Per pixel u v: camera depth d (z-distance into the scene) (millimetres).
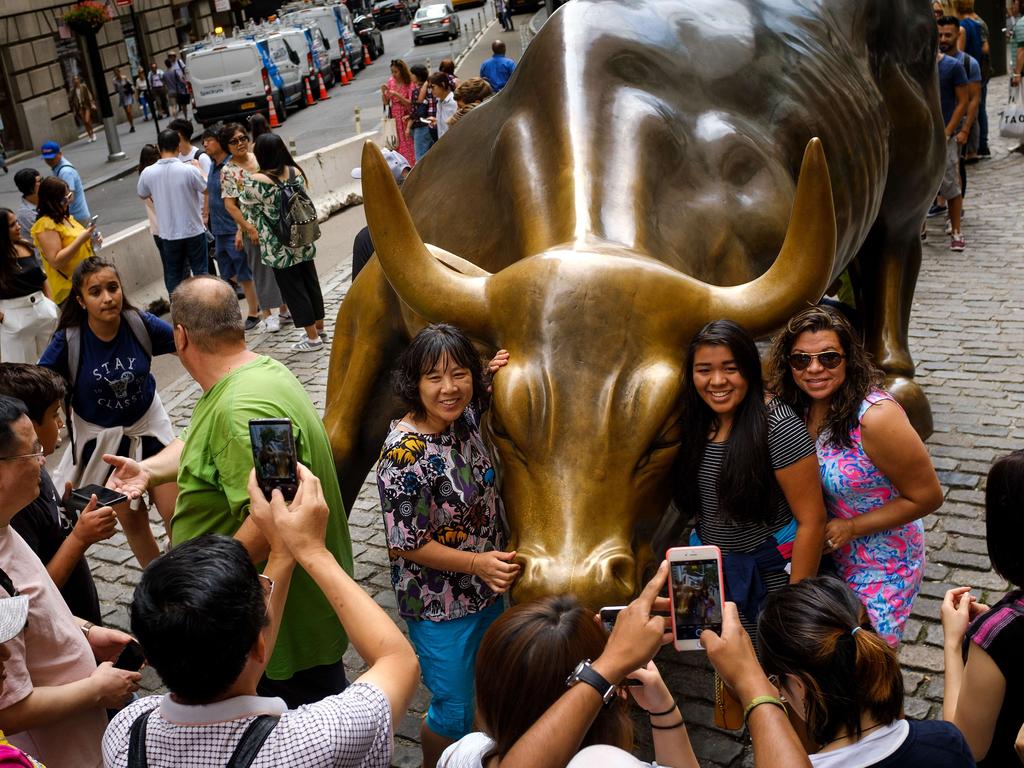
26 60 28625
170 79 32781
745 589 3473
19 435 3035
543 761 2062
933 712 4227
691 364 3293
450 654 3613
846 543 3594
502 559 3289
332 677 3822
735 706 3150
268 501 2701
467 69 31703
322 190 14906
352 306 4758
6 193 22953
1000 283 9188
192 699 2197
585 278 3316
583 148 3926
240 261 10195
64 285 9008
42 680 3104
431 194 4691
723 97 4688
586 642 2232
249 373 3566
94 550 6199
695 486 3434
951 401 6961
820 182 3268
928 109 6188
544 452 3205
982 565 5168
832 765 2287
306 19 34594
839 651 2287
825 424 3500
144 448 5367
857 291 6797
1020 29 13172
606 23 4422
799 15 5410
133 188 21953
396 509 3473
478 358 3408
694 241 4098
